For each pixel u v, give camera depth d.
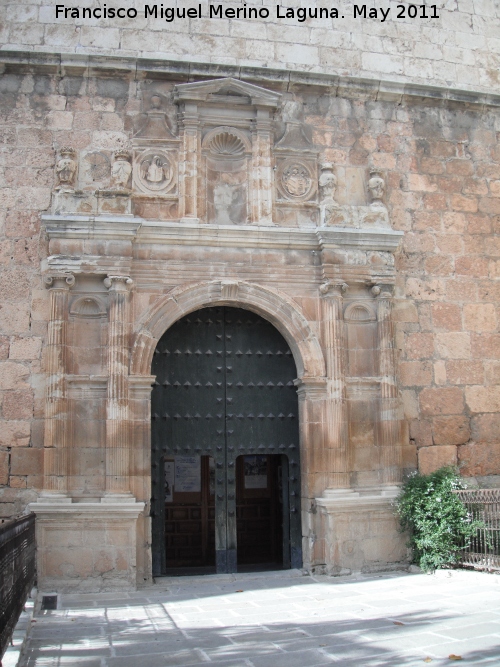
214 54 14.02
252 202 13.50
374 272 13.58
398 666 6.93
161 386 13.16
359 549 12.68
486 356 14.30
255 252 13.31
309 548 12.74
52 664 7.28
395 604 9.95
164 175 13.32
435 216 14.52
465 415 13.98
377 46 14.88
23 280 12.58
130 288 12.62
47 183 12.96
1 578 6.95
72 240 12.48
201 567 14.55
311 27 14.62
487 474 13.90
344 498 12.56
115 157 13.07
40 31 13.41
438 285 14.27
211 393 13.36
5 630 7.16
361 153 14.35
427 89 14.77
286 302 13.23
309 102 14.29
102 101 13.38
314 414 13.04
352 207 13.79
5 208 12.74
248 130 13.84
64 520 11.64
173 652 7.70
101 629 8.80
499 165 15.14
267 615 9.49
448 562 12.41
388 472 13.07
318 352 13.16
